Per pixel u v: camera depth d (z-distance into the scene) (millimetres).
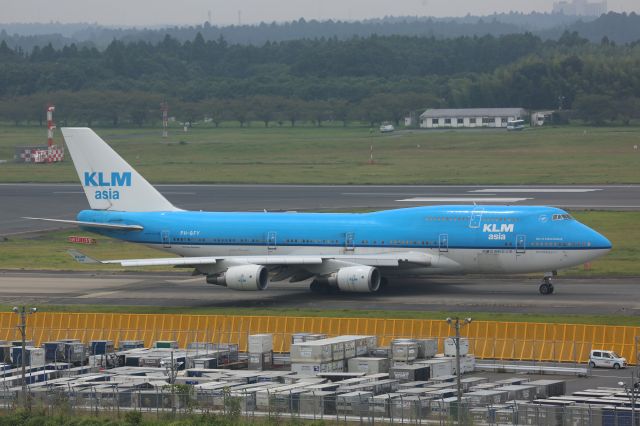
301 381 183375
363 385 174375
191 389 172000
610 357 197625
